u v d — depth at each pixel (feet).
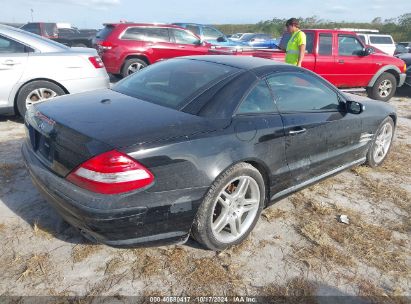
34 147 9.32
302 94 11.28
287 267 9.00
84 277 8.24
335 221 11.16
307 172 11.44
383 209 12.12
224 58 11.47
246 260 9.14
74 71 18.60
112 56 31.19
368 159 14.82
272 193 10.43
